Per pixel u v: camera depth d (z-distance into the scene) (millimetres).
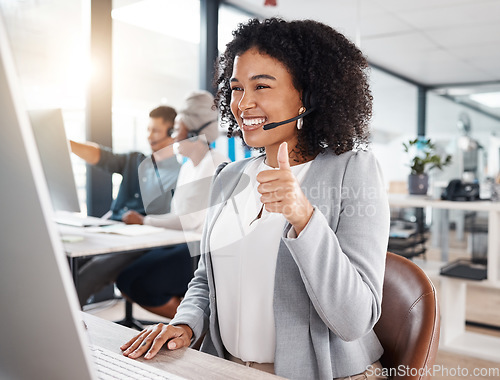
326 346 921
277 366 932
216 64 1247
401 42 5375
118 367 722
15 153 389
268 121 1023
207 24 4090
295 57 998
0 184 411
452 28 4867
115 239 2070
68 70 3354
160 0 3816
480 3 4168
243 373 737
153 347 832
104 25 3377
